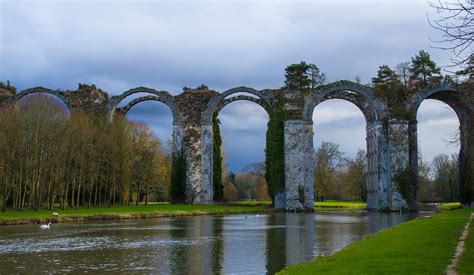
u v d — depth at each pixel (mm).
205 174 82312
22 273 23172
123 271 23609
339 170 129500
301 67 79938
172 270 23828
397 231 31953
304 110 79312
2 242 34500
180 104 83875
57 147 66312
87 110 82688
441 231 30672
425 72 77375
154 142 93062
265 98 82062
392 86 77938
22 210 61781
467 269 17109
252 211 75188
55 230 43500
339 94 80812
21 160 62375
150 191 106125
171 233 40688
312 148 78875
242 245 32531
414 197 75875
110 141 76062
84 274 22906
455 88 75625
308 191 77875
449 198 124500
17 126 62781
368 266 18109
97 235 39219
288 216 65375
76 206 70938
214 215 67812
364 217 61625
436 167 137625
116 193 81688
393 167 75688
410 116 76625
